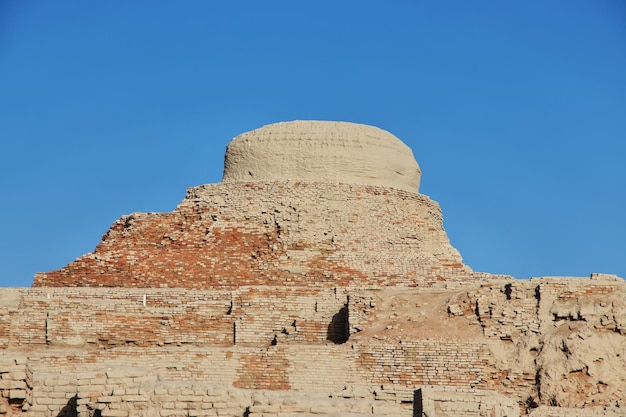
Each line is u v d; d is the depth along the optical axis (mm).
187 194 123875
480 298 107750
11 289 110750
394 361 103062
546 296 107312
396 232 122312
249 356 102625
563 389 100750
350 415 67750
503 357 103625
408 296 110000
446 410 85562
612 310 104875
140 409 68250
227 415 68812
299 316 110750
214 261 118688
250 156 125750
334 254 119500
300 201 122000
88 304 109438
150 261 118188
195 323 110312
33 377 68938
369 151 126000
